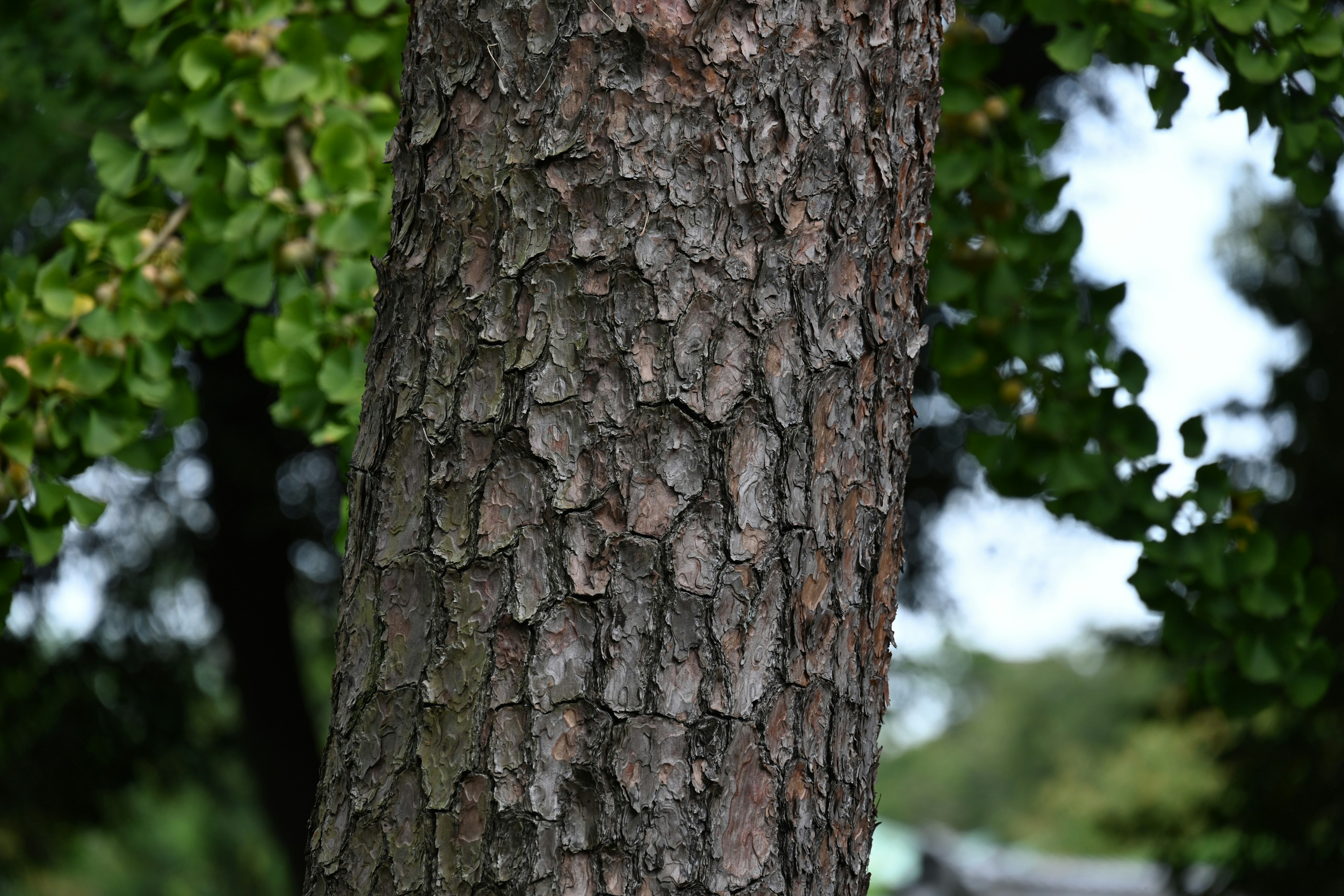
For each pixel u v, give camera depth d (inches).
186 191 155.4
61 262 149.3
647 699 112.7
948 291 173.5
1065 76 420.8
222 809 722.8
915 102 118.1
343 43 161.3
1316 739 502.3
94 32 205.0
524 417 113.6
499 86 114.7
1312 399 489.7
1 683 458.6
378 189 154.6
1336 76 155.0
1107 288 193.5
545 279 113.9
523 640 113.0
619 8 114.0
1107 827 640.4
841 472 115.4
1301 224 508.7
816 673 114.7
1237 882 538.6
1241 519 169.5
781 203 114.6
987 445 177.5
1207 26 155.4
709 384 113.7
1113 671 2755.9
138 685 497.4
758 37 114.6
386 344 116.3
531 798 112.5
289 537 468.8
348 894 113.9
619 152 113.8
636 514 113.2
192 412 155.6
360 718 114.5
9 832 524.4
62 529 146.6
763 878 113.3
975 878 986.1
